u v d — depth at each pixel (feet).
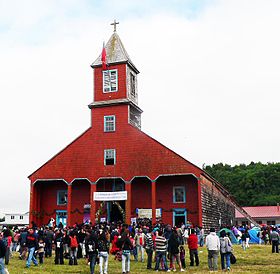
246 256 88.38
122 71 144.46
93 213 134.31
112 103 140.26
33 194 141.79
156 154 133.08
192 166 129.08
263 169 354.95
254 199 328.08
